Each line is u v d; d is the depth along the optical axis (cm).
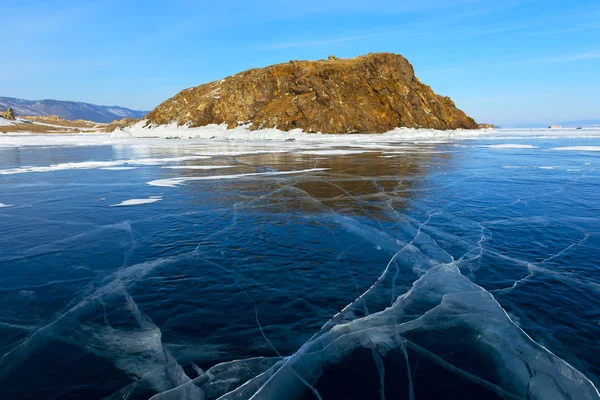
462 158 2338
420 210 1045
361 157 2406
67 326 467
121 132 6000
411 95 5369
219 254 714
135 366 389
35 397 342
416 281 579
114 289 570
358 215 993
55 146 3666
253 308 509
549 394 341
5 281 601
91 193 1295
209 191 1321
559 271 623
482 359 393
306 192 1301
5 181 1538
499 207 1076
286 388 346
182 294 551
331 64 5219
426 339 429
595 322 463
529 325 457
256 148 3225
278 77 5419
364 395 339
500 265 650
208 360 397
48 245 770
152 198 1214
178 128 5594
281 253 718
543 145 3469
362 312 491
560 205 1095
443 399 335
